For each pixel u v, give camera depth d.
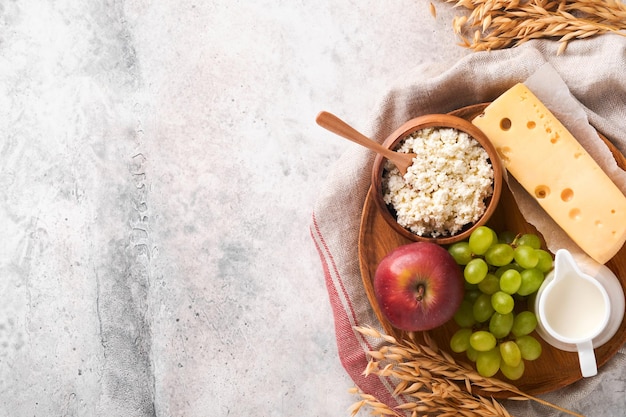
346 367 0.91
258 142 0.97
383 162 0.82
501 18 0.90
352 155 0.89
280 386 0.97
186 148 0.98
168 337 0.99
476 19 0.92
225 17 0.97
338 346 0.91
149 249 0.99
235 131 0.97
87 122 1.00
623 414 0.92
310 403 0.97
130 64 0.99
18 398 1.02
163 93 0.98
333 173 0.89
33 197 1.01
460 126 0.80
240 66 0.97
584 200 0.82
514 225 0.86
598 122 0.86
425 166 0.81
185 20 0.98
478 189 0.81
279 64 0.97
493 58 0.88
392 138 0.82
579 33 0.87
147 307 0.99
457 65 0.87
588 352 0.80
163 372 0.99
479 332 0.81
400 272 0.79
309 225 0.96
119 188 1.00
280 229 0.97
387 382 0.90
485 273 0.79
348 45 0.96
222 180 0.98
